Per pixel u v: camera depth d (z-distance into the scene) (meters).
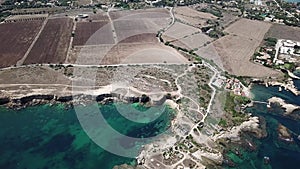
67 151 131.62
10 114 151.25
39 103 157.12
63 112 152.75
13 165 124.81
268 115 153.88
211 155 127.44
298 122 149.00
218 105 157.75
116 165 123.81
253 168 123.81
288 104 162.12
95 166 124.19
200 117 148.75
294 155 130.25
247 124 145.62
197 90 168.25
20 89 161.00
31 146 134.12
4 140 137.00
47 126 145.00
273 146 134.50
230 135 138.50
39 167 124.19
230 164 124.75
